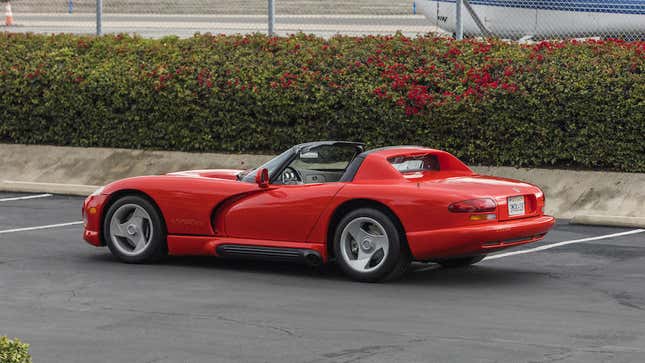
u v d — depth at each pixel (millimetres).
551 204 18484
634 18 22656
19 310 10648
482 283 12094
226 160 22219
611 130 18969
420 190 11852
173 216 13133
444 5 24719
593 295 11328
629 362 8375
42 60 24359
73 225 17078
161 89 22875
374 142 20984
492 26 23703
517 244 12086
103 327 9820
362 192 12094
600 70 19219
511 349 8828
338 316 10258
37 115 24250
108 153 23312
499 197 11875
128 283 12172
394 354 8680
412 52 21500
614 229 16562
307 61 22031
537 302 10938
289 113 21750
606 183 18500
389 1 29312
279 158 12883
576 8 22938
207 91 22484
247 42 23312
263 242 12703
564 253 14258
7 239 15625
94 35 25719
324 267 13203
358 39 22656
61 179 22844
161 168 22484
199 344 9102
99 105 23531
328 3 30125
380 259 12062
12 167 23594
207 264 13477
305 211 12391
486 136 20000
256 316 10273
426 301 11016
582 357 8539
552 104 19344
